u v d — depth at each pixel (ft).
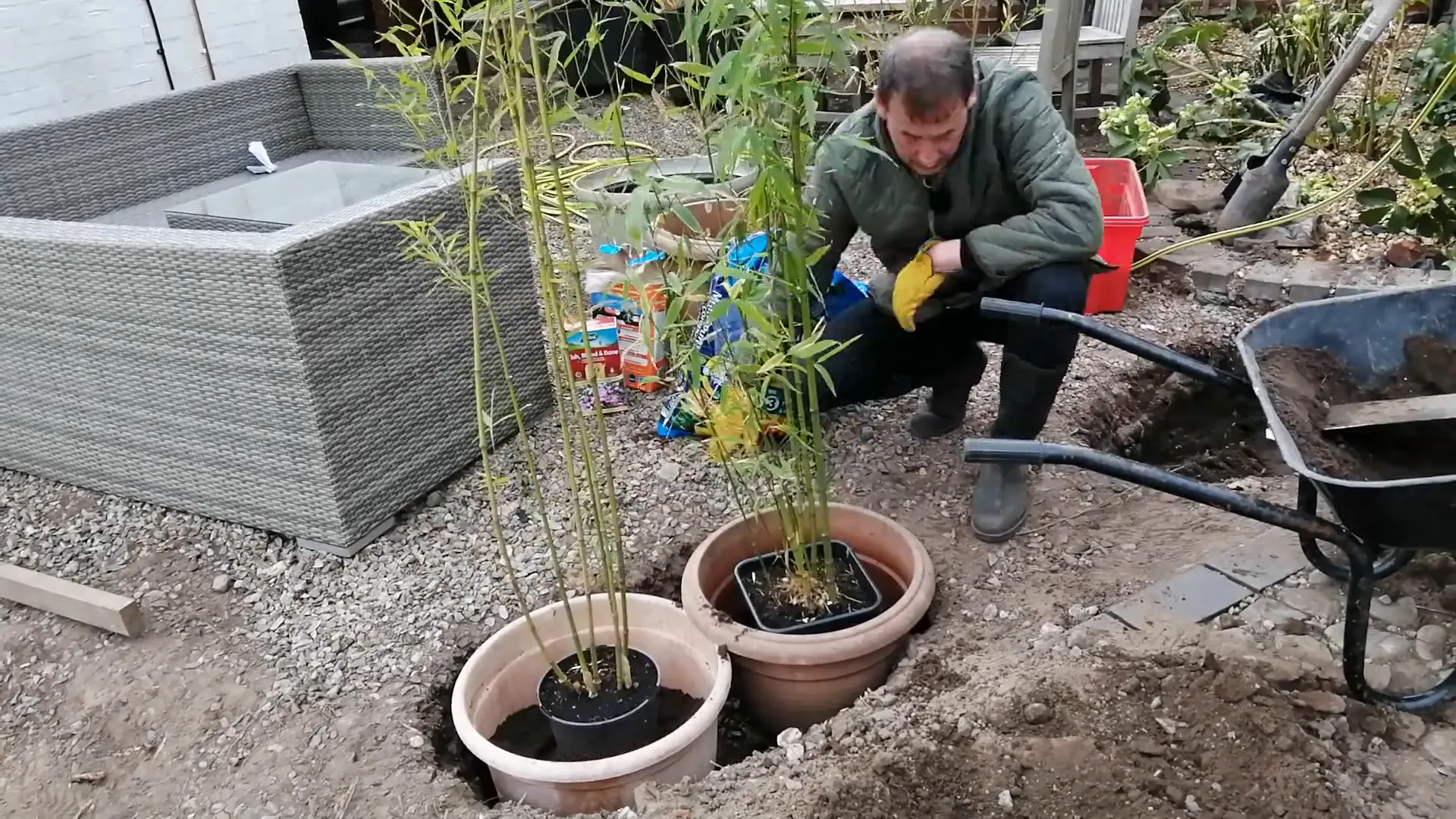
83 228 8.04
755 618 6.62
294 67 12.84
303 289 7.29
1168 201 12.91
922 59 5.83
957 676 6.37
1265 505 5.18
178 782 6.24
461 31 5.00
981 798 5.44
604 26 17.31
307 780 6.15
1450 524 4.92
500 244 8.91
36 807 6.18
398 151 12.71
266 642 7.35
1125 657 6.18
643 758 5.63
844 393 8.22
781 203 5.48
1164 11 21.12
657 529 8.15
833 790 5.42
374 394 8.03
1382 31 10.81
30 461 9.41
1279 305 10.77
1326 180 12.41
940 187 7.14
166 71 14.65
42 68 13.26
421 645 7.19
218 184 12.09
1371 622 6.44
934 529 7.88
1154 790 5.37
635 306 9.68
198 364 7.87
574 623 6.51
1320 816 5.13
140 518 8.84
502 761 5.65
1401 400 5.95
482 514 8.57
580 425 5.82
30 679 7.20
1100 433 9.07
